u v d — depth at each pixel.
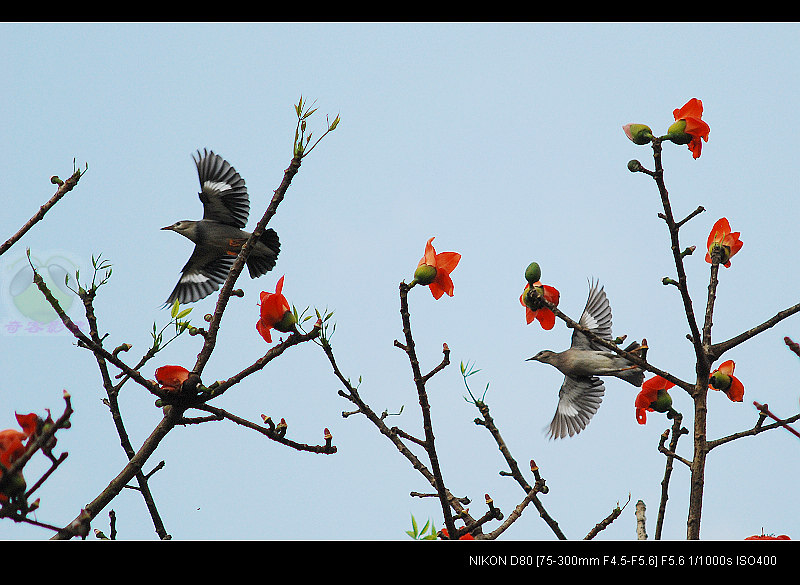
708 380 9.98
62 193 9.73
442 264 9.47
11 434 5.06
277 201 9.49
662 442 10.65
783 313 10.21
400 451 9.52
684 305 9.77
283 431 9.28
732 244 10.70
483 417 10.97
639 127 9.60
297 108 9.52
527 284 10.39
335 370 9.35
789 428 9.09
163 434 9.05
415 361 9.25
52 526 5.04
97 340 9.59
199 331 9.43
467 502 10.00
